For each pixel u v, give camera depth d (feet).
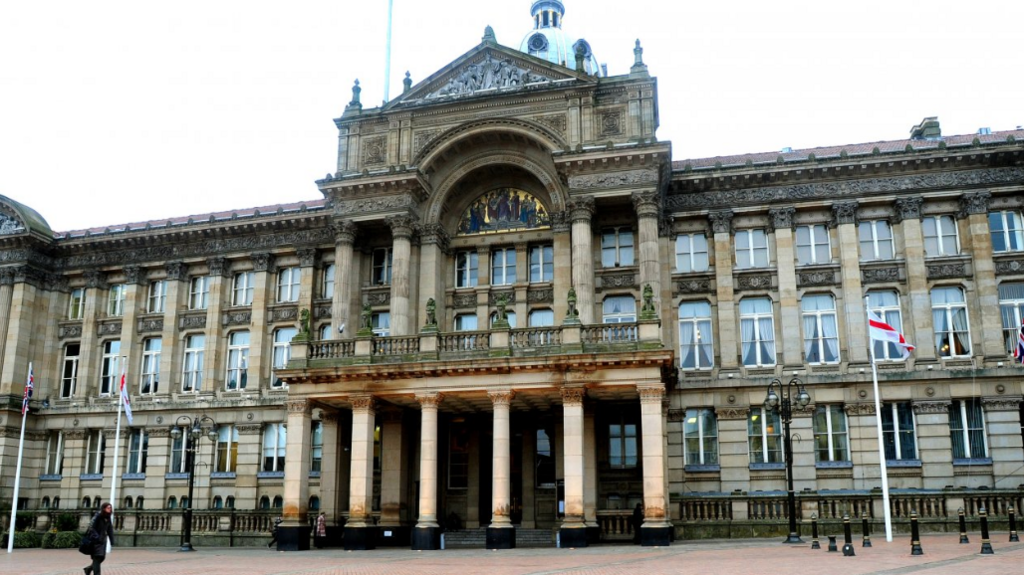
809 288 140.87
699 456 138.62
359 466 119.75
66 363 178.40
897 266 138.62
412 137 148.25
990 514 119.44
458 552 107.76
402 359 121.08
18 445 169.37
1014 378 129.59
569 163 136.87
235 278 172.35
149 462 164.25
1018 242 136.98
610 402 131.34
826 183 142.82
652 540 106.83
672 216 147.13
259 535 143.13
